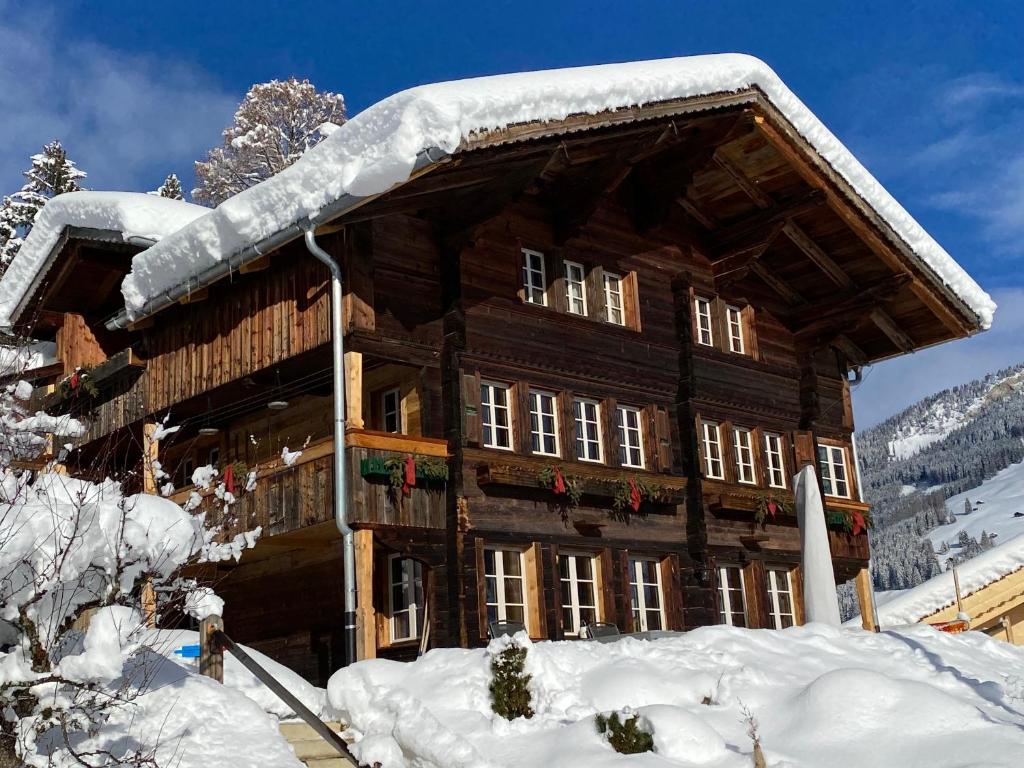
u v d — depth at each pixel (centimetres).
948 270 2089
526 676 1065
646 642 1262
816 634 1384
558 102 1478
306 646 1730
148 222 1803
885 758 940
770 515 1981
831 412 2208
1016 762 890
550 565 1636
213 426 1927
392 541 1487
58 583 786
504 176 1551
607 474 1741
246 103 4294
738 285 2091
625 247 1892
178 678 1016
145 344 1880
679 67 1644
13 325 1948
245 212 1527
